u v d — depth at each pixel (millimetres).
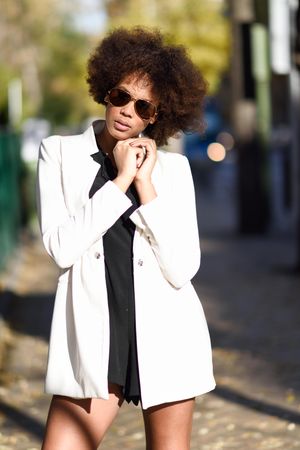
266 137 22484
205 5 28688
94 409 4027
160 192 4129
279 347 9523
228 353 9367
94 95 4234
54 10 39594
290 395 7688
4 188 16078
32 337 10594
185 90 4199
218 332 10453
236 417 7133
